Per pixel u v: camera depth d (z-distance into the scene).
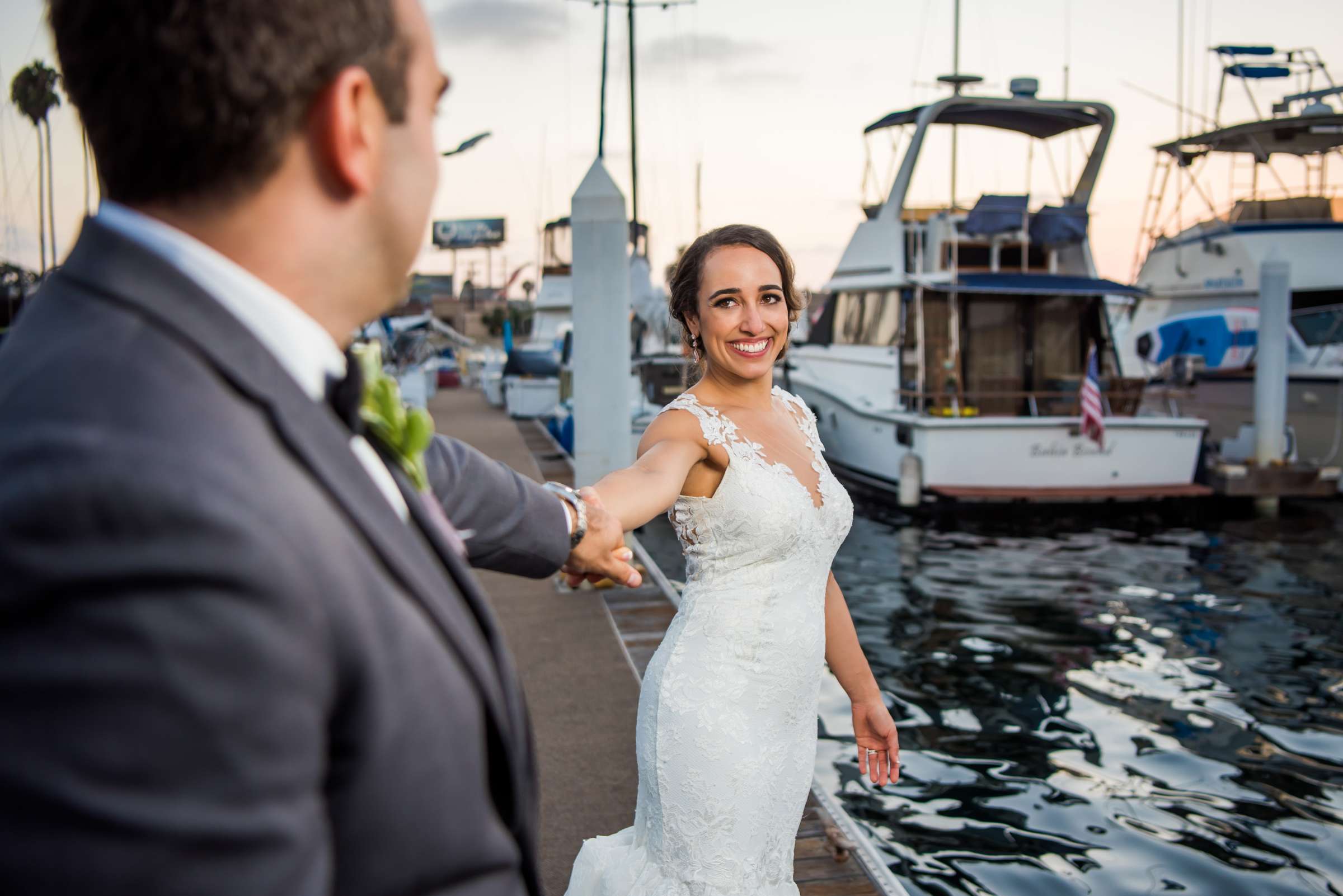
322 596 0.50
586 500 1.18
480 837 0.61
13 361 0.52
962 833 4.02
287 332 0.60
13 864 0.41
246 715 0.45
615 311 5.95
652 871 1.87
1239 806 4.25
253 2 0.55
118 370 0.50
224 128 0.55
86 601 0.43
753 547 1.83
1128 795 4.37
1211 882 3.64
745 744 1.81
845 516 1.95
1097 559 9.03
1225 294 15.93
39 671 0.42
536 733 3.84
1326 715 5.30
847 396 12.54
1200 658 6.28
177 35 0.53
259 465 0.51
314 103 0.58
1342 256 15.33
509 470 1.09
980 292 11.31
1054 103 11.88
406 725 0.55
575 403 6.04
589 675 4.50
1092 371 10.42
